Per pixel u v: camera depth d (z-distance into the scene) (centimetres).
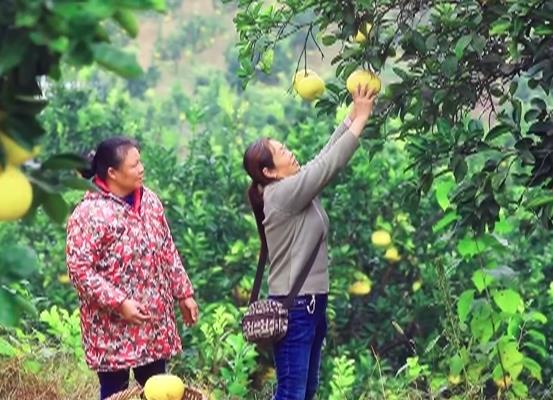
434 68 679
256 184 703
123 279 679
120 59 300
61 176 327
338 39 672
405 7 662
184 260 1125
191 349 1013
